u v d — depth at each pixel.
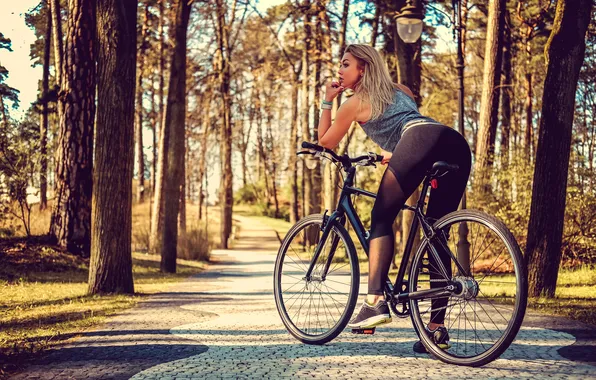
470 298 3.72
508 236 3.51
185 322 5.78
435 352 3.74
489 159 15.89
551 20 20.28
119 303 7.68
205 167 44.16
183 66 16.50
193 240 23.45
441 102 23.25
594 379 3.21
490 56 17.94
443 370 3.49
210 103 27.97
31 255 13.04
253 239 48.09
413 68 14.73
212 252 32.78
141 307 7.24
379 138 4.07
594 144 24.30
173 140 16.05
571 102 8.05
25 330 5.37
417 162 3.79
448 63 22.00
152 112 41.12
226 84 27.45
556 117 8.05
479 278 4.38
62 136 14.24
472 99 35.06
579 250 12.95
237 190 89.00
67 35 14.39
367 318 3.96
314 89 25.70
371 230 4.01
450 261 3.84
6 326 5.65
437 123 3.86
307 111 28.09
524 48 23.48
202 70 26.36
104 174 8.79
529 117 29.19
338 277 4.43
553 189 8.06
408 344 4.38
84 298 8.32
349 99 4.08
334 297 4.46
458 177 3.91
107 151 8.78
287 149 56.19
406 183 3.85
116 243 8.88
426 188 3.91
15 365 3.77
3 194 13.99
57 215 14.12
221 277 14.00
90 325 5.66
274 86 32.69
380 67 4.04
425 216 3.93
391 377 3.34
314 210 32.88
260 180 85.00
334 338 4.42
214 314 6.44
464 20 20.98
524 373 3.37
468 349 3.70
